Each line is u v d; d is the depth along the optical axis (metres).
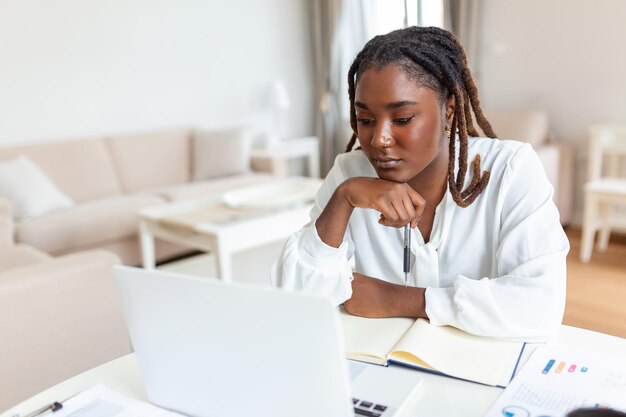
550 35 3.84
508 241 0.89
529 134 3.70
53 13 3.74
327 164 5.26
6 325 1.50
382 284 0.94
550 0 3.79
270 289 0.56
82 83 3.92
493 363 0.76
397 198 0.86
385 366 0.79
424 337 0.83
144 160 4.02
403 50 0.81
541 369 0.73
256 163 4.34
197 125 4.59
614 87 3.62
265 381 0.60
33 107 3.71
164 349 0.67
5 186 3.17
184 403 0.69
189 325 0.63
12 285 1.50
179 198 3.59
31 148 3.56
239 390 0.63
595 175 3.53
